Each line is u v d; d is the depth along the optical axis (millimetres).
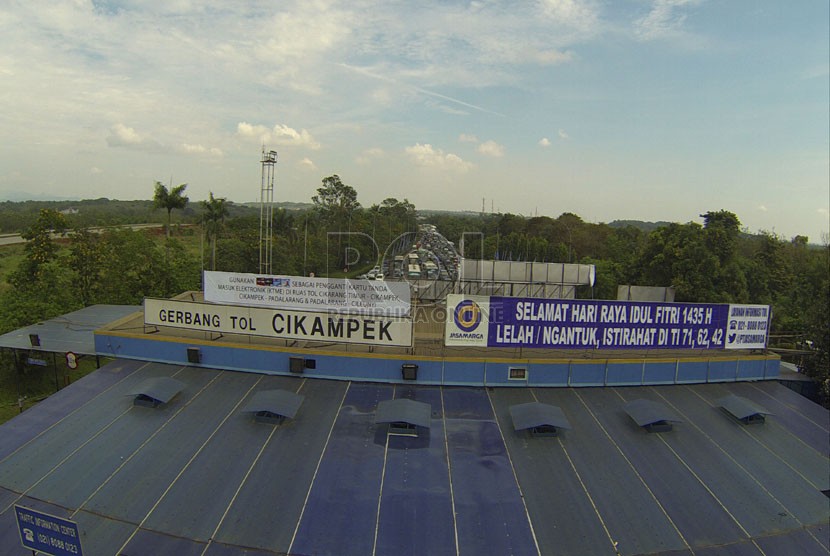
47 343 27406
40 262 39781
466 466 17453
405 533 14695
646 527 15453
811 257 84000
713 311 24062
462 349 23625
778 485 17797
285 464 17188
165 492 15961
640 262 60125
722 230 55562
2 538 14672
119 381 22344
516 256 96688
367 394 21469
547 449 18547
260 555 13883
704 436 20062
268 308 23078
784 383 29016
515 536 14797
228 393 21328
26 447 18062
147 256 49406
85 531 14633
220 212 66875
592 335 22922
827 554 15211
